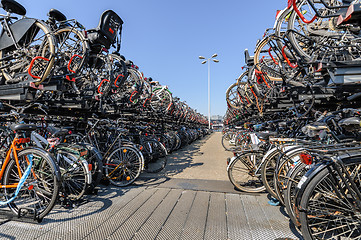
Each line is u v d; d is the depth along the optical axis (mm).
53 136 2568
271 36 3301
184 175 4273
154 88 9391
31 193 2521
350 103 3699
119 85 5312
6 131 2693
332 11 3205
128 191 3213
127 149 3635
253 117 7758
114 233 1969
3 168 2291
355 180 1547
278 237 1894
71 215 2355
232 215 2350
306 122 3301
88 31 4676
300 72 3277
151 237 1899
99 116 4961
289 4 3531
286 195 1998
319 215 1582
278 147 2631
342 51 2750
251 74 5195
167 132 7848
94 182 3008
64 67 3754
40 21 3232
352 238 1577
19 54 3291
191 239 1868
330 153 1589
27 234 1944
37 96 3248
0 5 3293
